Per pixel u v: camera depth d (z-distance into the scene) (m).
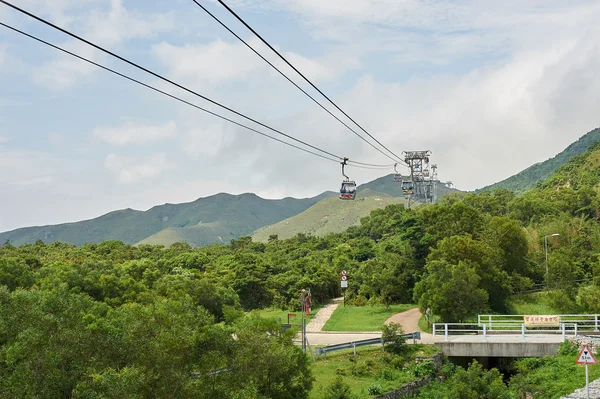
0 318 19.27
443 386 38.00
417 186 100.88
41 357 18.20
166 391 19.94
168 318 21.55
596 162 158.38
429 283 53.25
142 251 100.31
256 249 115.12
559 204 115.00
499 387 32.34
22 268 48.28
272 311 69.94
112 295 49.28
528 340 44.09
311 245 112.50
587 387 27.05
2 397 17.45
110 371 17.91
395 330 43.22
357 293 73.25
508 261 71.62
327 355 42.28
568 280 65.31
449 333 49.34
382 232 114.12
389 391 35.09
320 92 24.62
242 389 22.23
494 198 128.88
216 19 15.80
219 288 57.78
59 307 20.23
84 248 100.81
